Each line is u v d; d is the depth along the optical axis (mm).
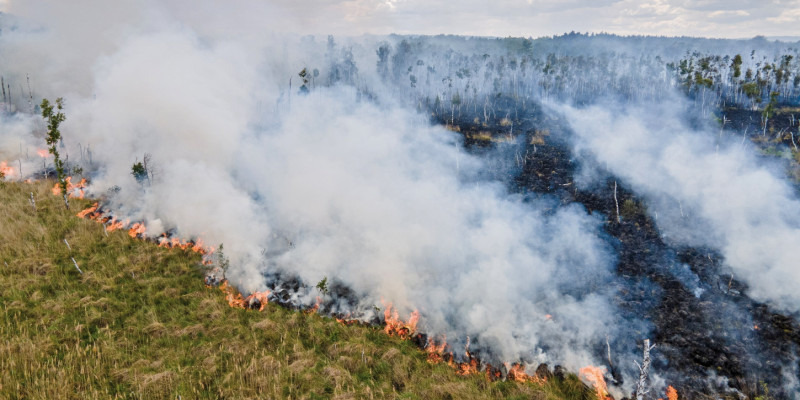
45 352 12766
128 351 13625
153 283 18047
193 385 12070
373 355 14680
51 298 16047
